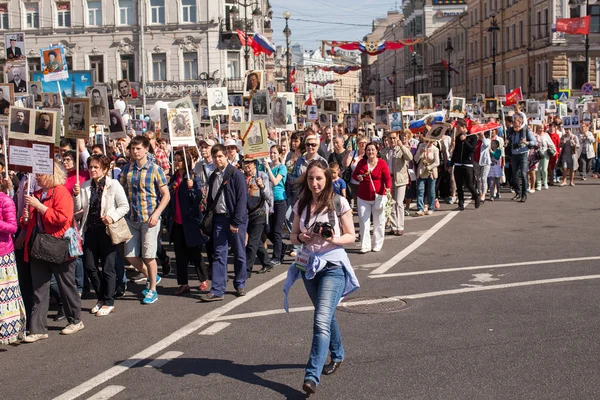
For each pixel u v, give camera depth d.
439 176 20.78
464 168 19.30
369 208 13.30
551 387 6.18
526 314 8.48
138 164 9.92
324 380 6.55
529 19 62.84
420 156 18.52
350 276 6.56
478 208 19.55
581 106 32.94
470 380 6.40
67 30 54.69
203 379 6.70
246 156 11.45
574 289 9.66
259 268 12.34
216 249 10.03
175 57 54.47
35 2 54.78
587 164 30.12
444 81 99.19
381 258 12.64
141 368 7.07
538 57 60.50
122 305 9.95
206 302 9.91
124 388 6.53
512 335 7.67
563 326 7.94
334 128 21.69
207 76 53.06
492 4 74.00
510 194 23.12
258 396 6.25
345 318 8.58
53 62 17.70
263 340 7.87
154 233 9.97
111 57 54.69
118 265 10.34
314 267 6.43
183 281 10.57
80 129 9.37
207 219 9.97
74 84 24.66
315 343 6.16
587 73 47.84
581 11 56.12
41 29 54.81
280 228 12.52
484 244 13.61
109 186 9.38
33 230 8.28
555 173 26.78
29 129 8.09
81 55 54.94
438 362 6.90
